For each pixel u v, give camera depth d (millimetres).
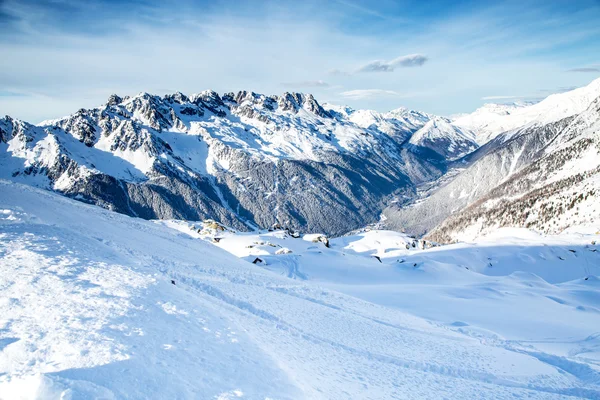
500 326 36531
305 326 22625
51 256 18812
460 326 34750
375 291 51906
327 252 89750
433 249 121812
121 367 9188
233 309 21547
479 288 56812
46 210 34656
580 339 32938
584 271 102438
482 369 21781
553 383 20984
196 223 122000
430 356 22672
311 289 37500
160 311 14219
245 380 10867
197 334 13148
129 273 18781
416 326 31156
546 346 30734
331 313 28531
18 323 10781
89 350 9656
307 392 11836
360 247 140375
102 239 30094
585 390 20219
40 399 6703
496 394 18172
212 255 44719
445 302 46531
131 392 8289
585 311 45812
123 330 11477
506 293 54000
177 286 21938
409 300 46844
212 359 11516
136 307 13805
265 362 12805
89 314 12203
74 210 41438
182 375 9836
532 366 23859
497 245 120250
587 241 122125
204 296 22281
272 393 10641
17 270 15672
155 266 26438
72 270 17125
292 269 75000
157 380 9148
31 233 23031
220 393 9617
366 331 25516
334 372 15852
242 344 13781
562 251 113125
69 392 6961
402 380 17375
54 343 9758
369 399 13664
